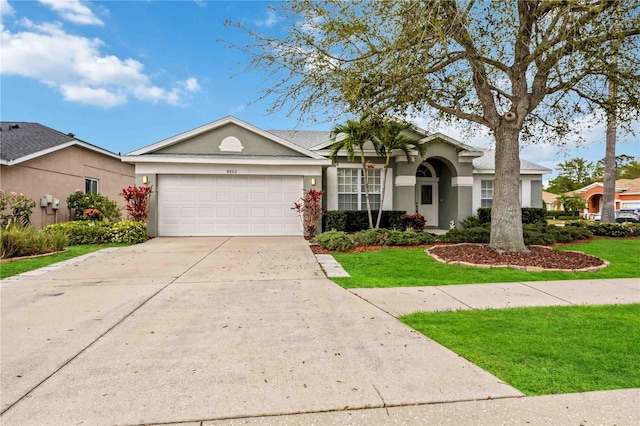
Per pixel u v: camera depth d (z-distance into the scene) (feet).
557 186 167.22
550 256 28.12
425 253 30.60
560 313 16.03
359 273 24.16
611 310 16.51
